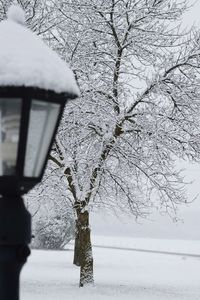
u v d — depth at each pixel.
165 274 25.50
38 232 43.31
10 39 2.82
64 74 2.86
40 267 26.38
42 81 2.70
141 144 16.94
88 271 16.73
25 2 15.52
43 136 2.87
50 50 2.97
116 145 16.73
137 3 17.06
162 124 16.48
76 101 15.86
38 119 2.83
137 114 16.48
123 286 17.47
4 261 2.84
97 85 16.86
